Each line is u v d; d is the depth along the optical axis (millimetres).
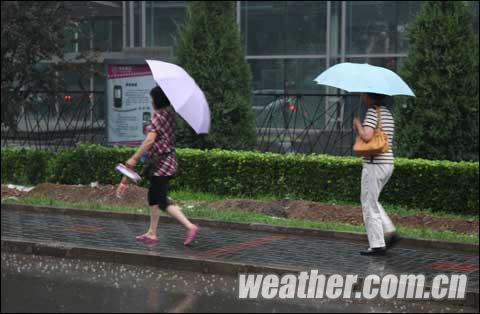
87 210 20719
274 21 50312
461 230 18578
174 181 23766
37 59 25125
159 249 15969
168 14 52750
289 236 18094
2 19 23500
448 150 22328
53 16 24359
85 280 13953
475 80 22219
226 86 25500
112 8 54125
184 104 15570
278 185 22328
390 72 15742
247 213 20156
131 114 25266
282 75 50281
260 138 26938
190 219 19547
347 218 19656
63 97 27641
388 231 16125
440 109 22141
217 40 25594
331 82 15391
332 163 21641
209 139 25266
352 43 48656
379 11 47875
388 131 15461
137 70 25078
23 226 18828
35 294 12805
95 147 25047
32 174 26156
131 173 15398
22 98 25766
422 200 20672
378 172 15531
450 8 22781
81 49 31344
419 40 22734
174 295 12891
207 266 14766
